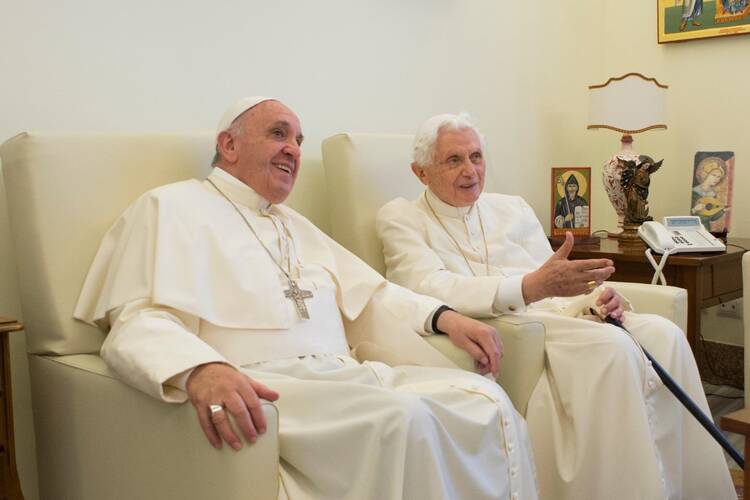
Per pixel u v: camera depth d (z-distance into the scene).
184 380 1.44
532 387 2.09
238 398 1.35
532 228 2.72
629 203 3.48
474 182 2.48
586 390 2.09
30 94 2.18
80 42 2.27
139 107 2.41
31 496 2.24
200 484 1.39
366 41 3.07
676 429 2.17
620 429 2.04
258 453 1.35
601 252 3.18
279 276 1.96
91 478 1.66
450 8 3.41
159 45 2.45
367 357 2.13
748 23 3.55
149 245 1.78
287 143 2.03
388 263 2.49
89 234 1.90
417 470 1.45
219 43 2.60
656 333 2.26
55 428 1.78
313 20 2.88
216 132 2.13
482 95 3.59
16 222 1.89
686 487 2.21
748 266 2.67
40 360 1.84
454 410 1.59
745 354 2.71
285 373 1.78
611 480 2.03
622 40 4.06
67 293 1.84
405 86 3.24
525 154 3.84
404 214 2.53
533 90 3.84
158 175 2.06
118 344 1.55
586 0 4.06
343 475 1.46
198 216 1.88
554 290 2.06
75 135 1.94
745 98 3.63
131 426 1.53
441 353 2.02
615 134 4.14
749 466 1.46
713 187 3.48
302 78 2.86
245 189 2.02
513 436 1.69
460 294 2.19
